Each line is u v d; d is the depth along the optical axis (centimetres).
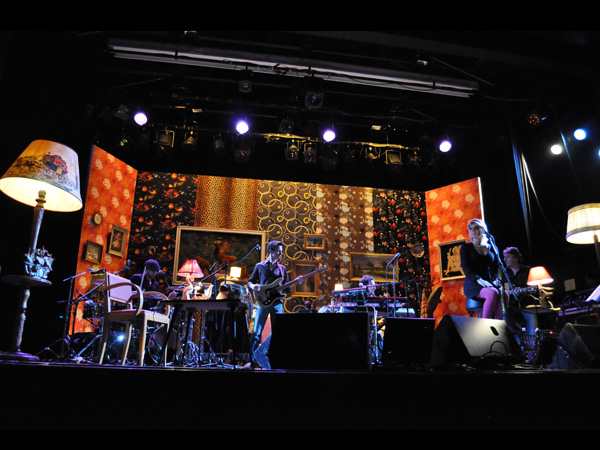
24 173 342
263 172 912
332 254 889
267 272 556
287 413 223
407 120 785
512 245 801
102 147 808
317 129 818
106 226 780
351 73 679
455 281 851
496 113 819
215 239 858
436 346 338
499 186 839
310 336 307
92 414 219
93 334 587
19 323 321
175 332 591
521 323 501
